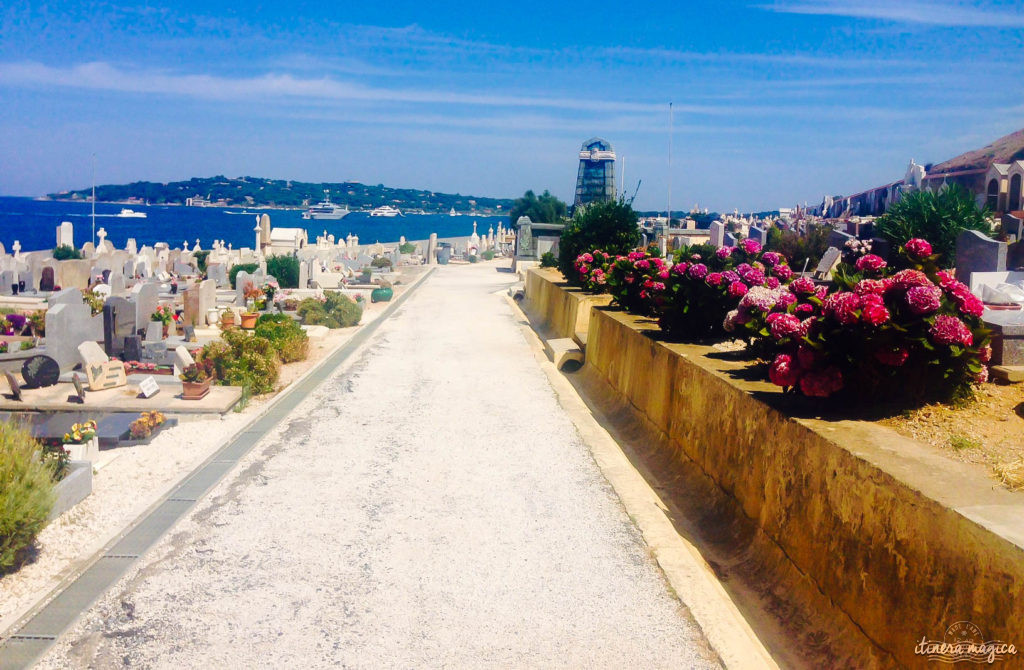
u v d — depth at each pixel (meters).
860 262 8.47
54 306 16.56
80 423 11.77
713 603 6.97
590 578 7.54
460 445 11.93
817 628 6.12
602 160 59.56
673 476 10.20
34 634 6.38
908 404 7.21
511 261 61.09
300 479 10.30
